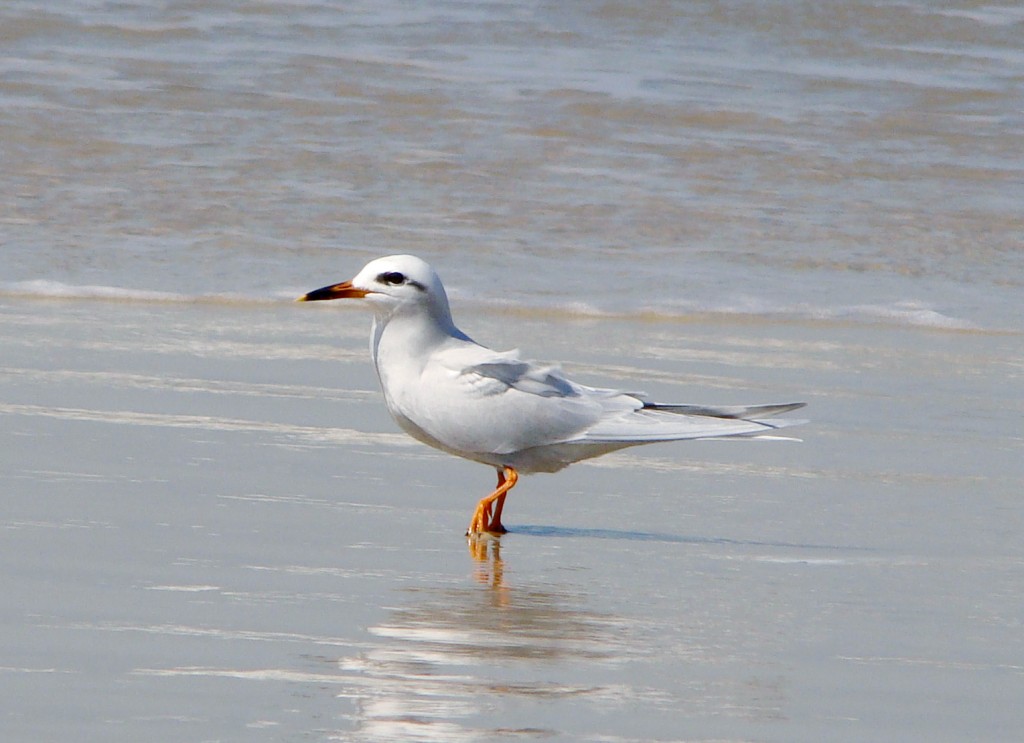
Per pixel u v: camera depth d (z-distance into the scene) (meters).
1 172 19.50
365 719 6.46
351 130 22.44
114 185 19.36
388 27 27.78
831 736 6.54
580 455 9.68
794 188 21.53
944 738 6.57
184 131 21.80
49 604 7.63
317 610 7.81
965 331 16.55
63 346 13.63
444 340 9.79
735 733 6.52
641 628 7.82
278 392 12.71
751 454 11.77
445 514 9.90
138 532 8.95
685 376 13.89
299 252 17.55
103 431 11.14
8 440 10.70
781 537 9.73
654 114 24.48
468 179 20.67
